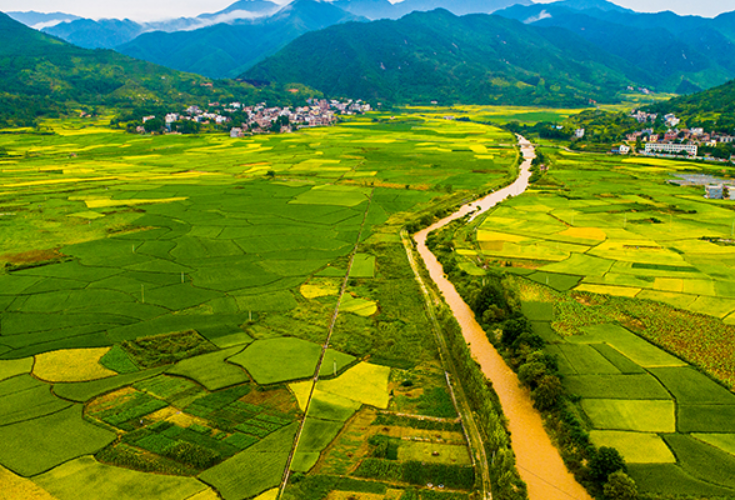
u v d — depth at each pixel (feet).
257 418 263.49
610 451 228.63
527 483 228.22
